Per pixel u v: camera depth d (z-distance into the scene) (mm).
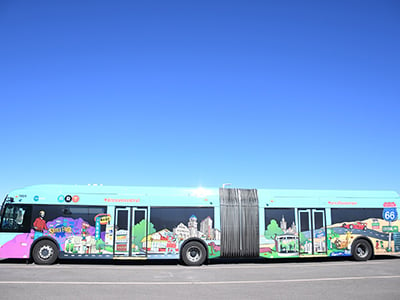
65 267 14352
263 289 10195
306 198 17141
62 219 15203
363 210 17656
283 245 16453
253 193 16750
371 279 12070
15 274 12203
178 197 16000
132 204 15633
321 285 10898
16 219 15070
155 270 13961
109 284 10664
